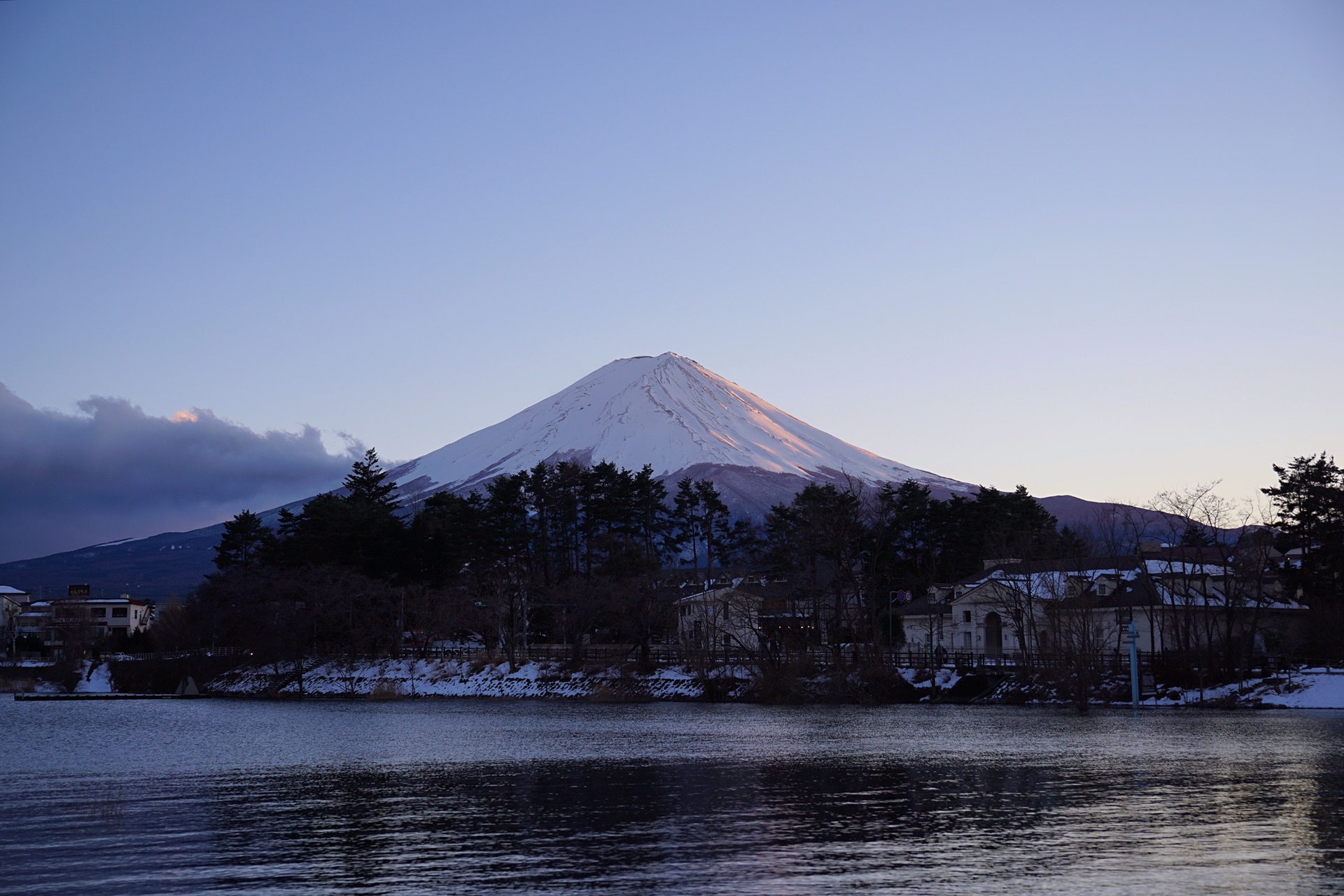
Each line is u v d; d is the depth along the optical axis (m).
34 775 50.41
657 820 35.59
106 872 28.34
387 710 103.00
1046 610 106.75
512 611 139.12
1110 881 26.44
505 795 41.72
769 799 40.09
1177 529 120.94
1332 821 34.34
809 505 135.75
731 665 116.94
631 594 124.94
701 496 193.12
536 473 175.50
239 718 93.69
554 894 25.55
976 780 44.84
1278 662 103.00
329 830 34.22
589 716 91.06
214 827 34.84
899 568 158.88
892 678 106.19
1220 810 36.62
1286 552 132.00
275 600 134.75
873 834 32.59
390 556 146.12
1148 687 98.94
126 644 198.38
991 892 25.47
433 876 27.48
